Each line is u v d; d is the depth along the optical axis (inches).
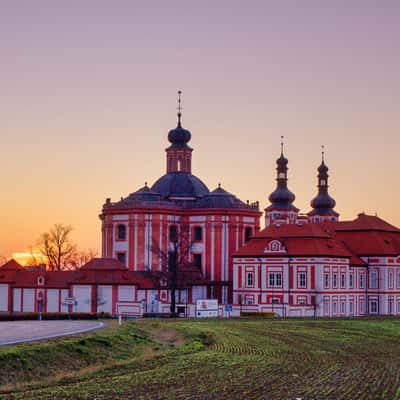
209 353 3415.4
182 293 7130.9
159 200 7524.6
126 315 6358.3
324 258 6579.7
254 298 6752.0
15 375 2721.5
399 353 3563.0
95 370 2842.0
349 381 2687.0
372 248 7180.1
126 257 7347.4
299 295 6574.8
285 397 2353.6
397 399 2353.6
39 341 3233.3
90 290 6889.8
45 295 7047.2
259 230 7652.6
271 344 3868.1
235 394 2379.4
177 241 7017.7
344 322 5359.3
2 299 7185.0
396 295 7239.2
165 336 4311.0
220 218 7416.3
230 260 7406.5
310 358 3334.2
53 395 2298.2
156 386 2480.3
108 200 7578.7
